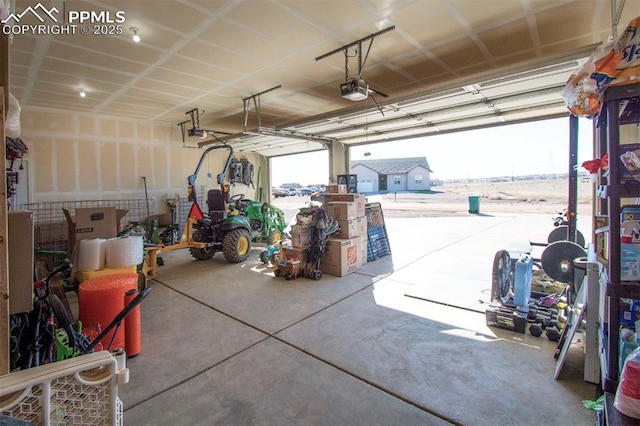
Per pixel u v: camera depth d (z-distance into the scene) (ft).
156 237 20.83
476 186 92.89
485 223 34.12
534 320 9.86
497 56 13.47
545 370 7.61
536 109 18.74
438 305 11.88
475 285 13.99
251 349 8.89
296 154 34.96
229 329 10.17
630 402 4.58
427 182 91.20
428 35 11.52
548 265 10.18
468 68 14.82
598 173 6.95
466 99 16.62
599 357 6.97
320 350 8.78
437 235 27.22
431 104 17.30
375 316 11.00
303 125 21.71
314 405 6.59
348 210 16.65
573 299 9.65
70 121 21.21
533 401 6.53
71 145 21.26
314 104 20.40
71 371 3.59
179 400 6.80
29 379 3.36
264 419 6.22
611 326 5.55
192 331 10.05
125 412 6.42
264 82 16.17
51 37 11.05
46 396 3.46
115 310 8.68
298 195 89.86
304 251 16.05
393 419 6.14
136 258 12.24
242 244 19.47
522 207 51.42
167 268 18.12
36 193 19.92
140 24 10.36
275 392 7.03
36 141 19.92
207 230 19.74
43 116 20.13
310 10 9.75
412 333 9.69
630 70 5.08
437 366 7.91
